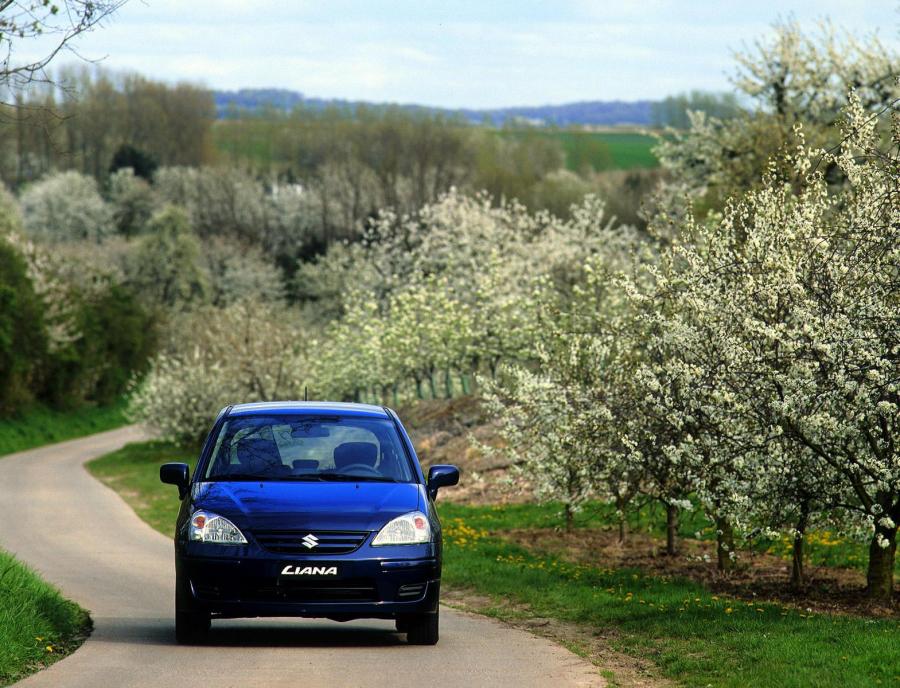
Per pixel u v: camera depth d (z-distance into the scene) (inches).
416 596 1348.4
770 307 1772.9
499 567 2367.1
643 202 2116.1
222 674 1150.3
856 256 1749.5
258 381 6855.3
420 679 1147.3
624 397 2022.6
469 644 1460.4
